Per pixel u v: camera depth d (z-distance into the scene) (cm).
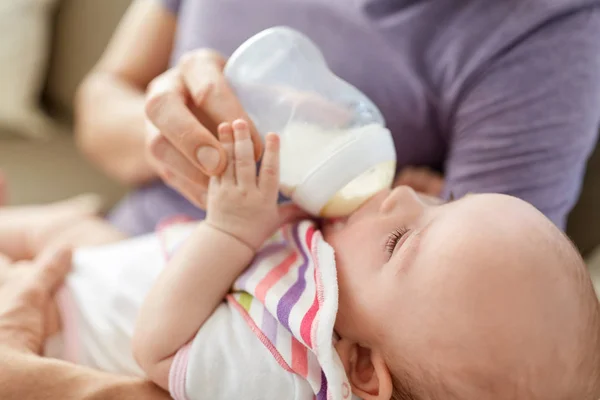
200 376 67
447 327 64
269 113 70
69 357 79
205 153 67
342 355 71
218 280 71
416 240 69
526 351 63
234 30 102
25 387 66
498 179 85
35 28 146
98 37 149
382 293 68
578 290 65
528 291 63
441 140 97
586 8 85
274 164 68
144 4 126
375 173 71
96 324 80
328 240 75
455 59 89
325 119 69
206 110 70
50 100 156
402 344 67
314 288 70
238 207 70
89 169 145
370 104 75
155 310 70
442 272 65
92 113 122
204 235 72
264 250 78
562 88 84
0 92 143
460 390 65
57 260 85
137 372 77
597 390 67
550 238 67
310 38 96
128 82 125
